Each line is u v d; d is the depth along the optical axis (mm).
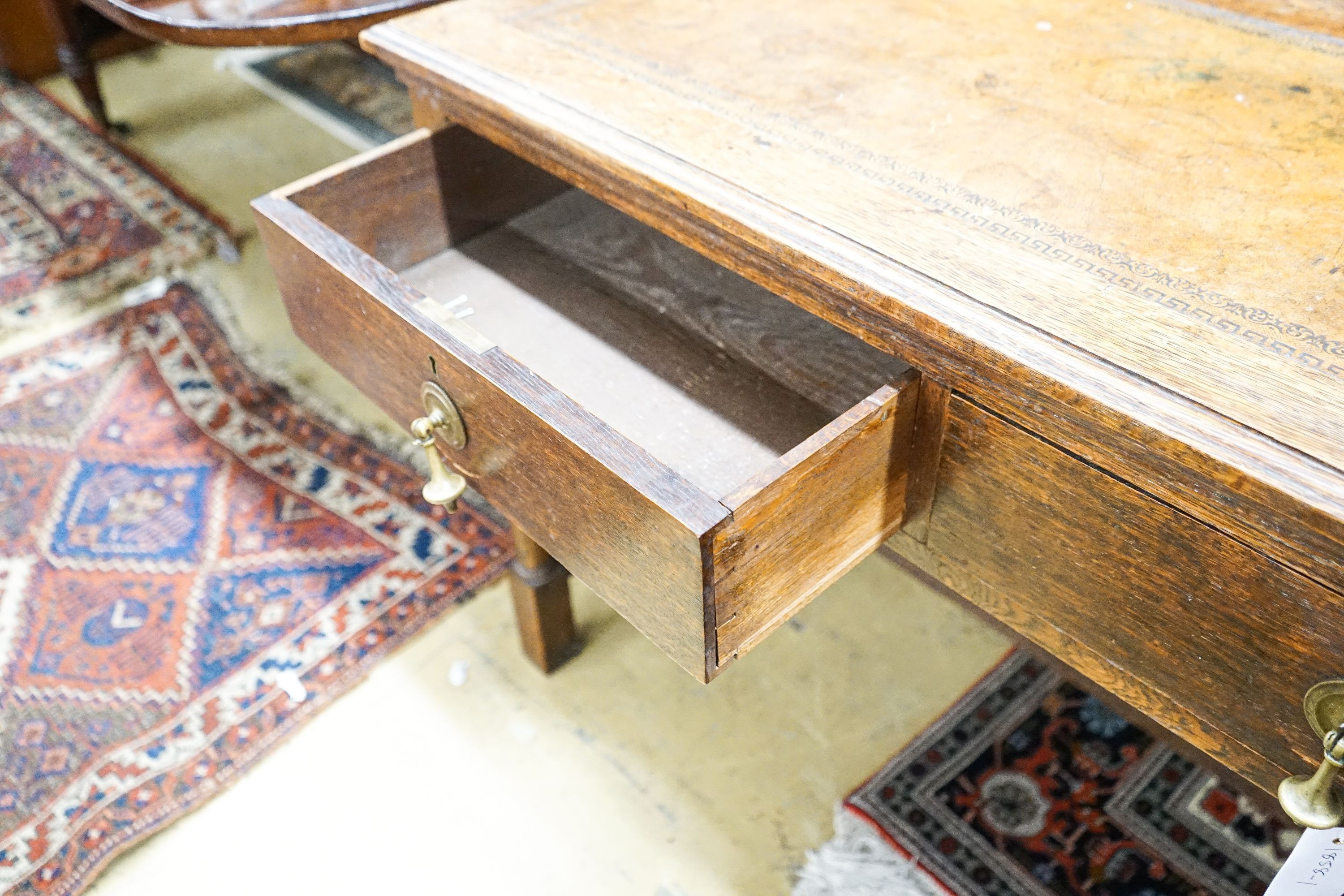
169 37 1278
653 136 811
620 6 1023
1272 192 719
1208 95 834
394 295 780
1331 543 505
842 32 955
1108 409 564
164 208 1970
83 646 1245
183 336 1693
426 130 1006
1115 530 613
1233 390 563
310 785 1120
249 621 1267
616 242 1095
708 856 1055
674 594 651
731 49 933
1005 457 654
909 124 812
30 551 1361
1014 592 724
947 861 1032
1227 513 544
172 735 1150
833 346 938
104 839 1060
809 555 691
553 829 1079
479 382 715
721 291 1017
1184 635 615
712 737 1159
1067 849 1040
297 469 1467
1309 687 562
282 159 2111
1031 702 1172
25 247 1897
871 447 676
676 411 878
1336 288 631
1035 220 702
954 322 625
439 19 1014
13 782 1114
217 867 1055
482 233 1106
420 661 1241
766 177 757
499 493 806
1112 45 913
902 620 1277
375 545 1356
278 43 1265
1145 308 623
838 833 1059
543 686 1215
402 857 1059
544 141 855
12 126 2254
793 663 1233
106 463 1481
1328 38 906
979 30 945
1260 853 1028
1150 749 1121
